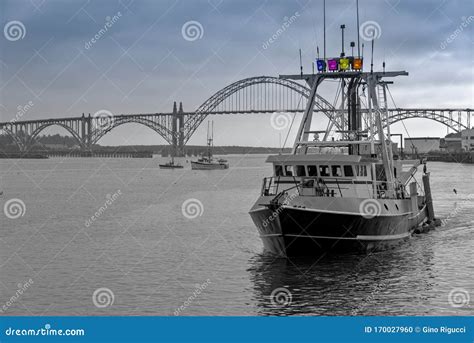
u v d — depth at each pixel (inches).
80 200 3725.4
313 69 1823.3
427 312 1162.6
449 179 5541.3
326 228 1505.9
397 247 1781.5
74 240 2026.3
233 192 4274.1
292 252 1561.3
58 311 1213.1
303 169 1647.4
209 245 1884.8
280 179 1663.4
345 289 1305.4
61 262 1654.8
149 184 5531.5
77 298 1294.3
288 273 1449.3
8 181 6230.3
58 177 7106.3
